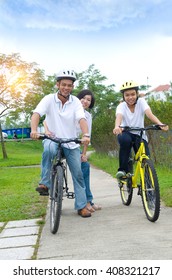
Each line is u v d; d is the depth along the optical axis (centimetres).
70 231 447
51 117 495
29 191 797
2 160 2528
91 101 546
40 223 495
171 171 959
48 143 487
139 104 535
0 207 622
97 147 2289
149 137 1105
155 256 344
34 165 1856
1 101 2641
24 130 5256
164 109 1045
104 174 1089
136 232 422
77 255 361
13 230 471
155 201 446
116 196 683
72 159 503
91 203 564
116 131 502
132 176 535
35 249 389
